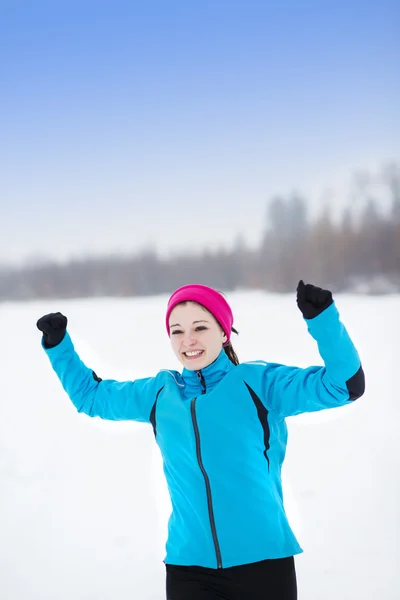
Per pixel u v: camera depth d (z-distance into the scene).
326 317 1.60
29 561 3.13
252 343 10.70
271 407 1.83
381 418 5.77
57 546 3.31
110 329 15.62
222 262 54.19
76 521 3.67
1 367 10.40
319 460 4.63
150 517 3.68
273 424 1.83
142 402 1.99
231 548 1.72
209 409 1.80
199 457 1.77
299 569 2.89
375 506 3.60
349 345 1.62
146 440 5.66
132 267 55.78
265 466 1.79
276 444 1.84
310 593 2.67
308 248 49.81
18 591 2.81
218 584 1.73
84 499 4.06
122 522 3.62
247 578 1.71
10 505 3.99
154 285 55.12
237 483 1.75
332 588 2.70
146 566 3.03
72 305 29.88
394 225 47.22
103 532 3.48
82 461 5.01
